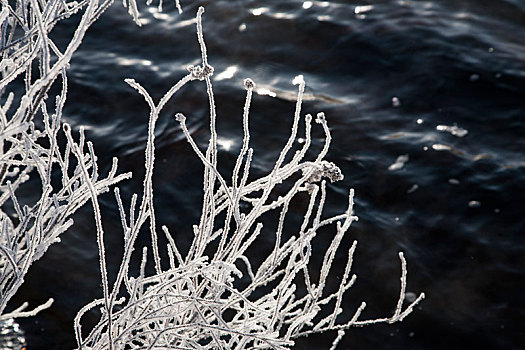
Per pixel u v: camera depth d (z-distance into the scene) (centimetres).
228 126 691
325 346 474
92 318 479
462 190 617
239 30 846
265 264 309
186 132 262
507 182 625
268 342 270
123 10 872
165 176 621
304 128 691
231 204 284
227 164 639
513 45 820
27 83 304
